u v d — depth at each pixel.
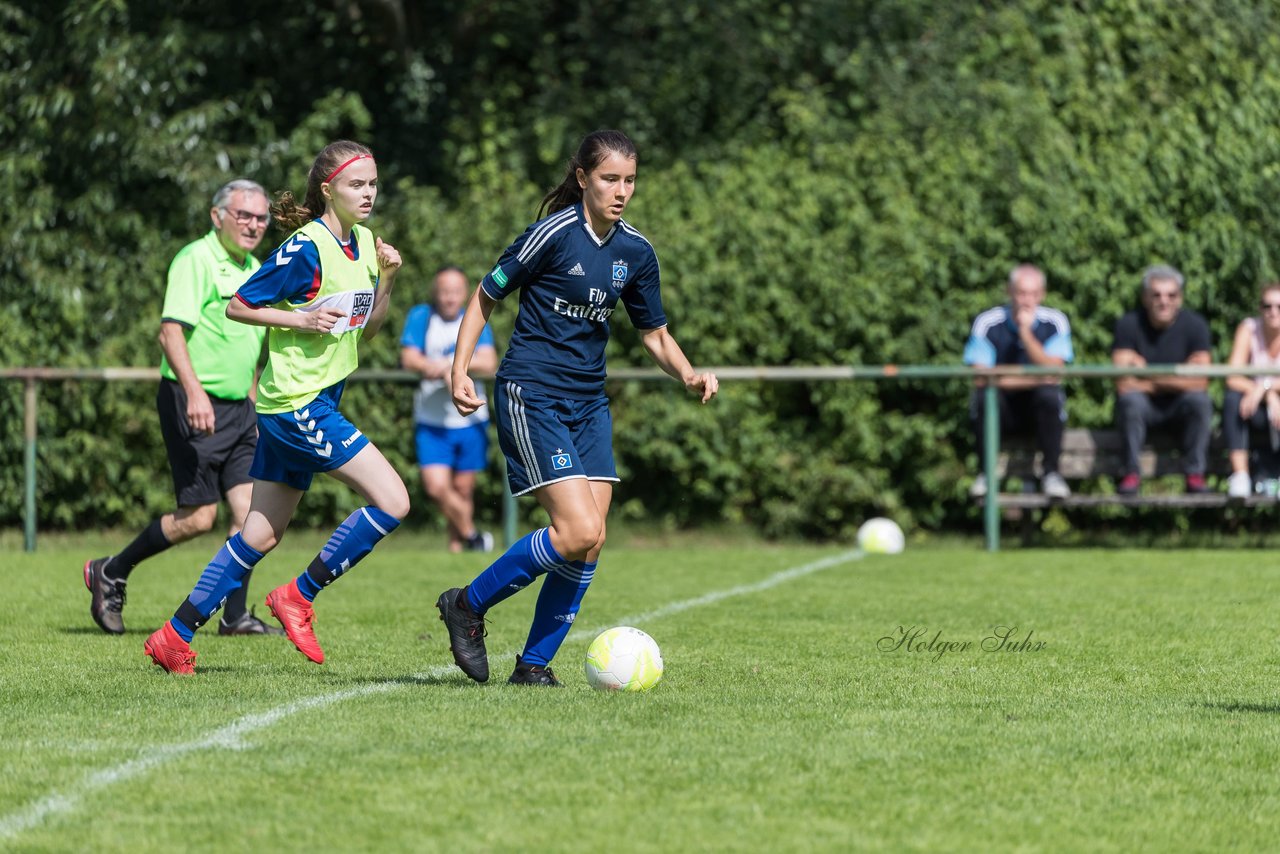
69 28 51.16
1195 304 45.47
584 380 18.42
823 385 44.38
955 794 13.54
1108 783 14.01
